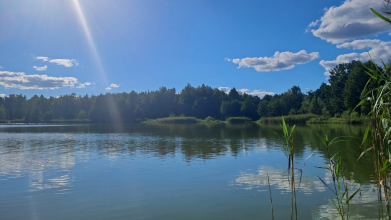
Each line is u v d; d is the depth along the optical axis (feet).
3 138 88.48
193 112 372.38
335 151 47.37
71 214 21.01
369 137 66.03
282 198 24.04
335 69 255.50
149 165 39.86
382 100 13.92
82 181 30.96
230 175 32.94
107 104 329.93
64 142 74.49
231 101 371.76
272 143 66.28
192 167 38.01
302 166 37.29
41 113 355.97
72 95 415.03
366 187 26.12
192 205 22.67
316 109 229.25
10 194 26.16
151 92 381.19
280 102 294.66
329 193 25.11
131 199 24.41
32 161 44.01
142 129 143.84
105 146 64.03
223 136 88.74
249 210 21.36
